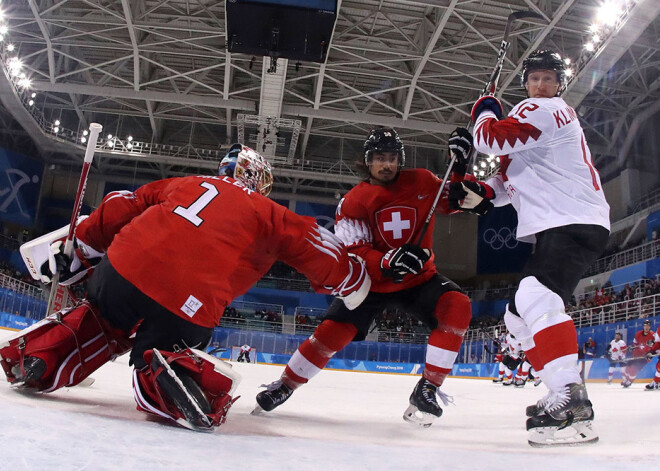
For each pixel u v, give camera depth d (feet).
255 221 7.37
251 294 92.94
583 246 7.98
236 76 77.30
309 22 39.09
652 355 34.19
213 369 6.43
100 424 5.16
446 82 69.36
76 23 67.92
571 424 7.02
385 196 11.00
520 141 8.27
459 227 99.40
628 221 80.53
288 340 77.36
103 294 7.11
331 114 73.77
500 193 9.98
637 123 79.05
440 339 10.49
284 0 38.40
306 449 5.26
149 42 68.49
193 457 4.33
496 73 10.30
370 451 5.41
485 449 6.73
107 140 87.86
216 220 7.09
